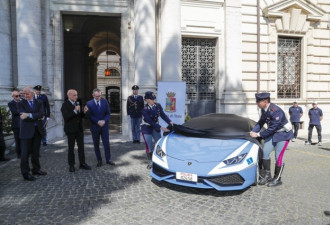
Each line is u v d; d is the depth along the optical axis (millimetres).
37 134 5621
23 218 3656
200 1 11969
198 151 4723
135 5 10672
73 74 18641
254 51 12719
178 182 4480
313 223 3529
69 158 5965
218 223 3521
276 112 4914
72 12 11344
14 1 10992
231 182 4344
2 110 8672
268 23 12914
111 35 23453
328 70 14039
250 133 5035
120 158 7277
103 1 11273
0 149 6926
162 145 5164
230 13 12188
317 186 5047
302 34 13492
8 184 5090
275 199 4375
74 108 5953
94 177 5535
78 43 18516
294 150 8883
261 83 13016
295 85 13891
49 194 4559
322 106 13930
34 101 5508
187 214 3789
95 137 6398
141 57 10391
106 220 3590
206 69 12703
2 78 10109
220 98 12461
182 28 11805
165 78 10672
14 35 11016
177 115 9086
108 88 35656
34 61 10203
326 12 13875
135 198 4387
